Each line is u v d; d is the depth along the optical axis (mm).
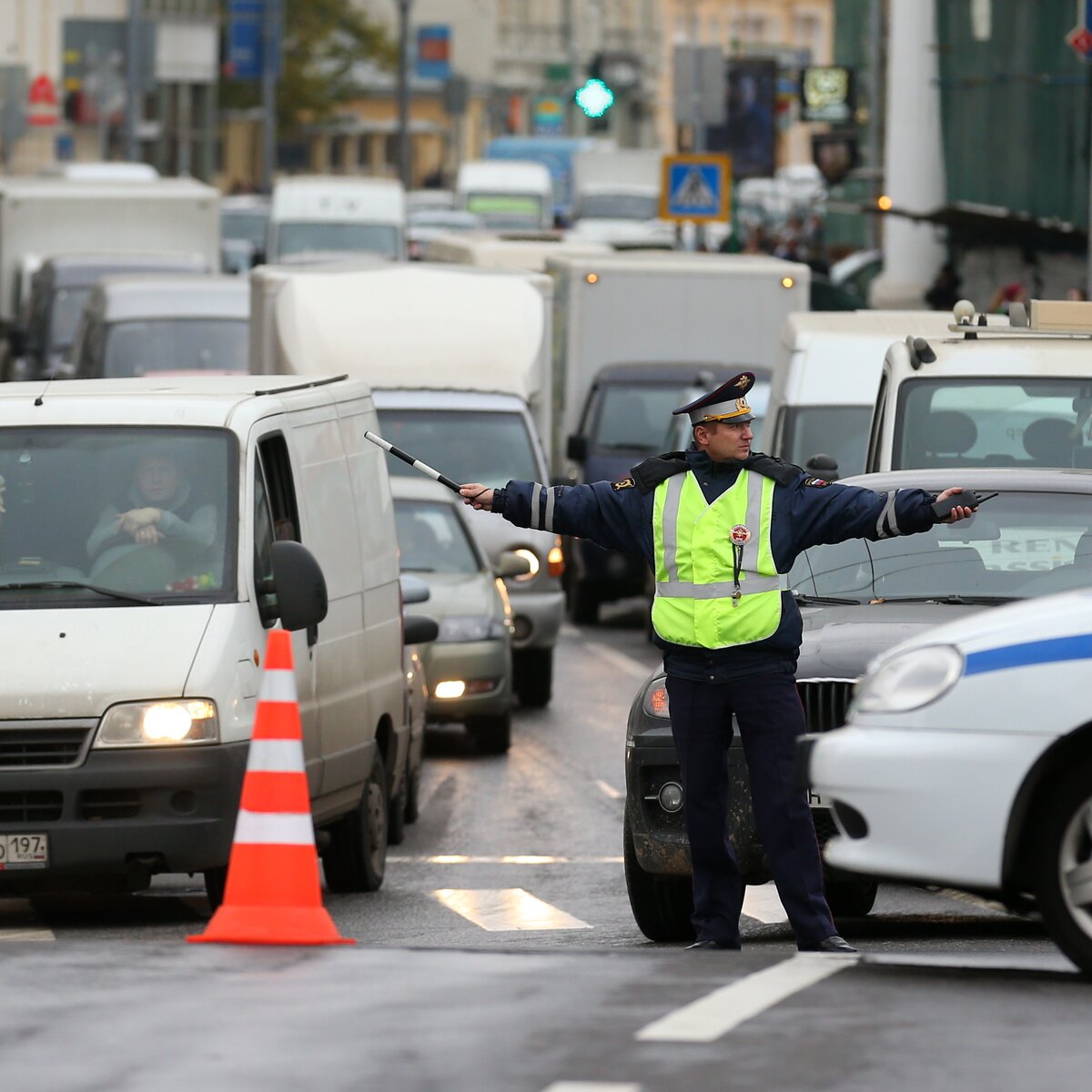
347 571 44312
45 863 37812
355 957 30141
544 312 85625
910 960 29984
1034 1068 23797
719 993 27406
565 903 43438
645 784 37250
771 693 33094
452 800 56875
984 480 42062
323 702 42219
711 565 33000
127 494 40625
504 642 64312
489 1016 26125
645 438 97000
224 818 38312
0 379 135500
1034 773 27734
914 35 158250
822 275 176500
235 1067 23969
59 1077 23688
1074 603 28328
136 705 38094
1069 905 27859
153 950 30922
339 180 184250
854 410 67312
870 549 41156
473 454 78562
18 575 39781
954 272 150250
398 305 83438
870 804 28172
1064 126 141875
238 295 103438
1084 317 56438
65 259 130500
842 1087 23078
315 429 44000
